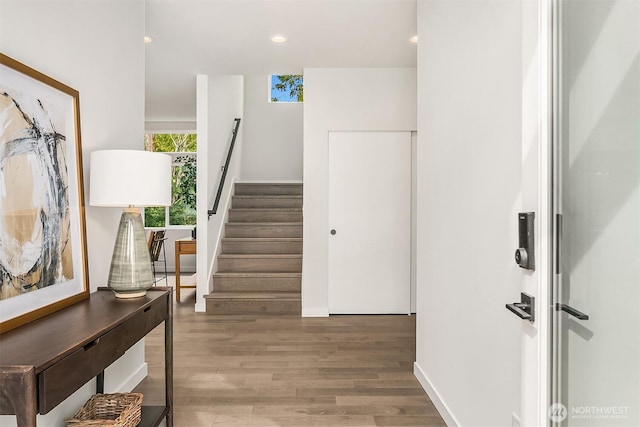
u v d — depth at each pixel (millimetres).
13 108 1642
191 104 6148
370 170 4660
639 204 950
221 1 3084
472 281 1949
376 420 2348
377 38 3764
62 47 2053
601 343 1077
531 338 1289
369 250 4684
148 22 3420
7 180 1601
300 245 5488
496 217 1697
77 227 2096
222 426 2283
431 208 2604
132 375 2754
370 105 4609
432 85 2586
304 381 2873
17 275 1644
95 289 2357
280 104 7508
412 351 3482
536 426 1265
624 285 998
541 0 1237
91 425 1781
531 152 1299
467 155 2012
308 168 4605
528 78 1312
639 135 947
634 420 970
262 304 4727
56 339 1474
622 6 995
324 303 4613
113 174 2029
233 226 5734
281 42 3850
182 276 7344
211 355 3383
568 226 1213
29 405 1193
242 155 7426
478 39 1876
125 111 2734
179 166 8195
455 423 2160
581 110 1151
